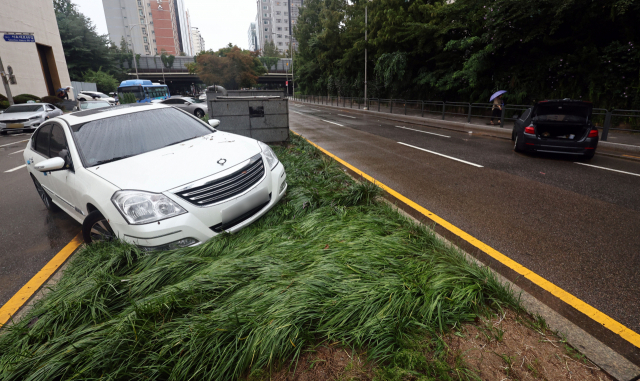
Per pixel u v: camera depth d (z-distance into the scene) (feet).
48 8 106.63
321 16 138.21
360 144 34.27
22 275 10.81
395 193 17.48
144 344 6.33
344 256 8.93
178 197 10.04
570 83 46.14
